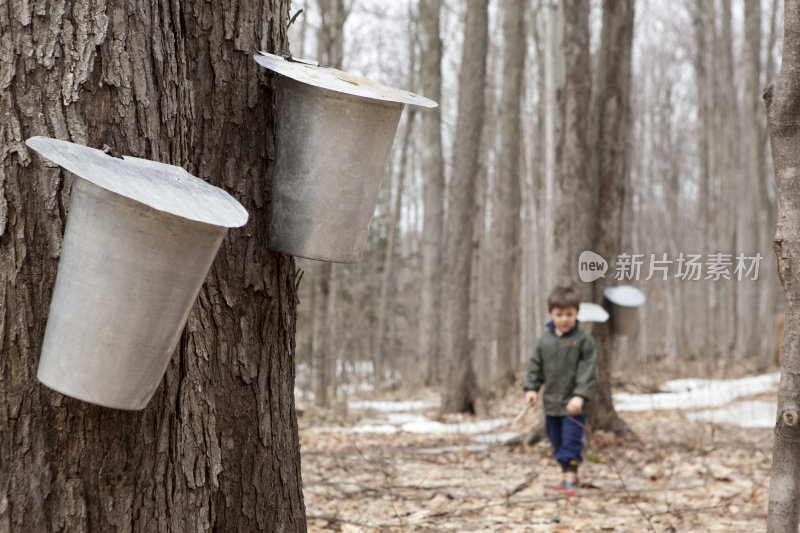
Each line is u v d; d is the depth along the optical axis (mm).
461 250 11102
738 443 6977
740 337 21500
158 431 1999
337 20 12016
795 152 2340
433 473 5988
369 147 2121
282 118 2184
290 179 2174
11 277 1771
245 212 1714
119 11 1933
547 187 17125
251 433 2426
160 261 1583
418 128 27406
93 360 1614
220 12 2398
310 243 2182
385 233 27062
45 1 1842
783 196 2367
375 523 4301
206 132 2363
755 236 19062
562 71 7539
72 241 1618
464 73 11172
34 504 1765
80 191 1601
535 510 4617
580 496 4988
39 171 1804
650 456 6480
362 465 6336
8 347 1761
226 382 2373
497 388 13469
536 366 5508
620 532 4082
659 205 29312
